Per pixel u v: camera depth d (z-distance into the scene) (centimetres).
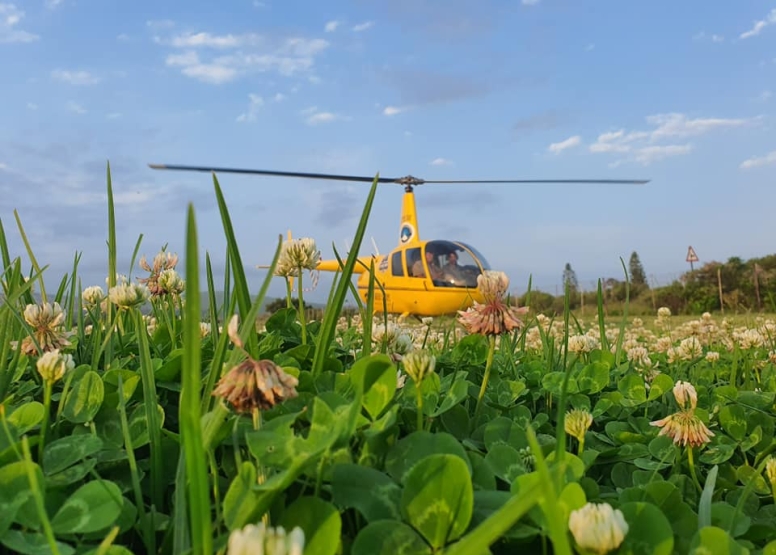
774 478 159
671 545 109
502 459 143
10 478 109
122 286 212
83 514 110
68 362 154
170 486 141
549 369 286
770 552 120
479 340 257
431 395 171
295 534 78
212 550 90
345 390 165
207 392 145
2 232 272
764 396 262
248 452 136
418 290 1861
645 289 3319
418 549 99
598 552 100
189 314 89
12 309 194
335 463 116
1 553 102
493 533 75
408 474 108
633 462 185
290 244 237
